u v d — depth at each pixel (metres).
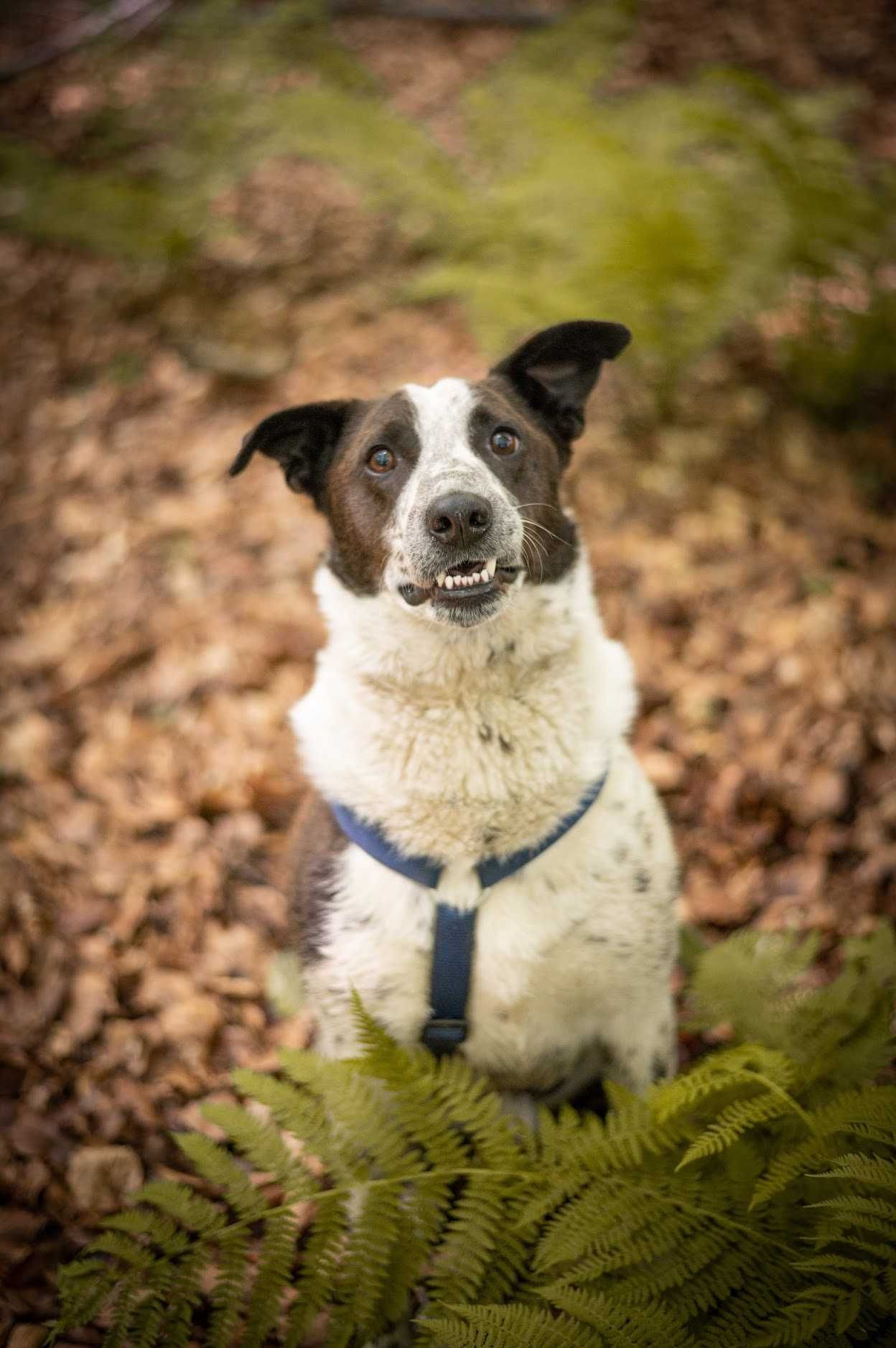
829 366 5.32
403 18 9.36
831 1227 2.05
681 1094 2.25
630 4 6.14
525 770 2.72
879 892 3.76
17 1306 2.86
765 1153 2.42
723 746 4.31
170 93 8.02
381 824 2.78
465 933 2.71
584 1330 2.04
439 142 7.75
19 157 6.89
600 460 5.45
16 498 5.91
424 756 2.74
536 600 2.74
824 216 5.18
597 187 5.19
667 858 2.90
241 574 5.27
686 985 3.47
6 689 4.91
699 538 5.11
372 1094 2.45
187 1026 3.60
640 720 4.45
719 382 5.72
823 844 3.91
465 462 2.66
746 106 6.12
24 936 3.88
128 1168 3.20
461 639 2.68
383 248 7.05
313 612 5.04
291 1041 3.55
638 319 4.99
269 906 3.97
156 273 7.04
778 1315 2.06
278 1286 2.29
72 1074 3.48
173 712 4.73
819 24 8.73
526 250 5.35
